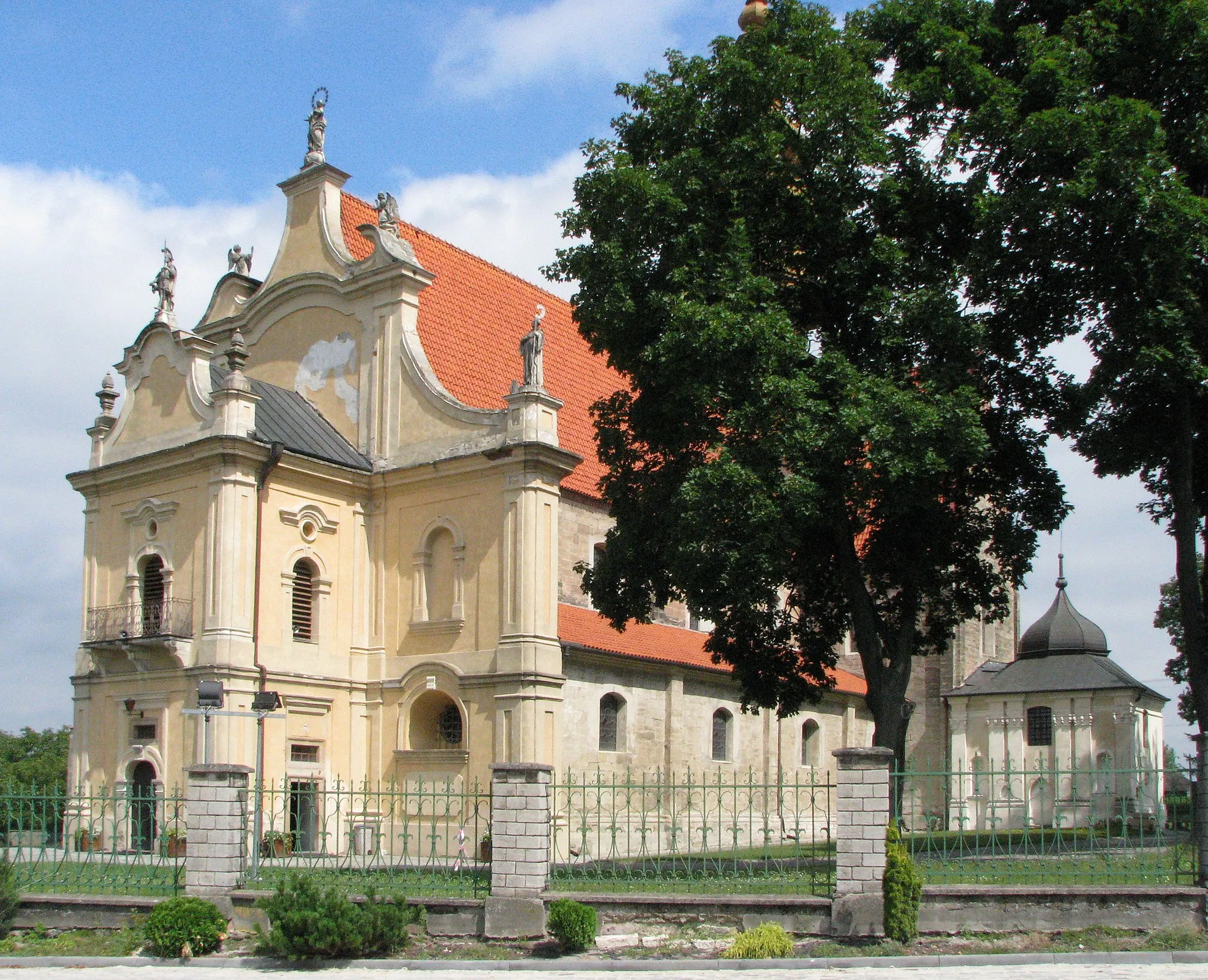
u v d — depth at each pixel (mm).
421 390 38750
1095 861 24250
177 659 35469
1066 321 29531
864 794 21297
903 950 20359
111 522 39250
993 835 22969
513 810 22281
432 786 35969
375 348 40000
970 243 30516
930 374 27984
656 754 41562
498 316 46281
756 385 27500
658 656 41719
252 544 35906
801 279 30703
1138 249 26266
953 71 29172
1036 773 22578
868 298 29156
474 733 35500
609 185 29859
